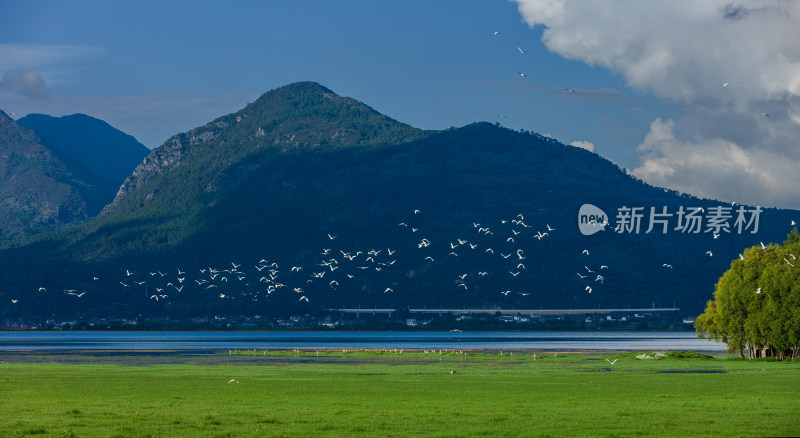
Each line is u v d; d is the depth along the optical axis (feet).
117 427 194.80
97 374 382.42
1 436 181.16
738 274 459.73
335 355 604.90
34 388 300.81
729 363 448.65
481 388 300.20
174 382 330.95
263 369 424.05
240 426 196.95
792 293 419.95
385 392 284.82
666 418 210.38
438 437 180.86
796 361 435.12
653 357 509.76
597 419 209.15
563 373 382.42
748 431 189.16
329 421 205.05
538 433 186.50
